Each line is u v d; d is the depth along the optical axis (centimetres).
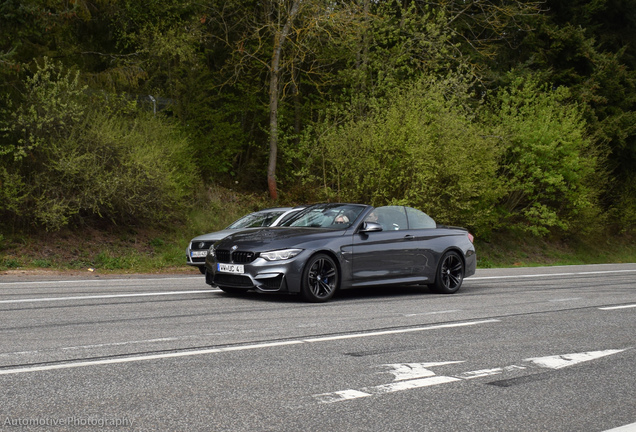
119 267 1667
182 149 2152
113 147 1836
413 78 2719
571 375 535
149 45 2288
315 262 952
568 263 2791
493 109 2927
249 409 418
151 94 2375
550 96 2917
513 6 2975
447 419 409
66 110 1741
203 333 681
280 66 2588
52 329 691
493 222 2711
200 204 2245
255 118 2762
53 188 1739
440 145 2219
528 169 2716
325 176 2336
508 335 712
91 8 2120
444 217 2228
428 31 2667
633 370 557
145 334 670
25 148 1747
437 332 719
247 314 823
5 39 1670
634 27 3788
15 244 1677
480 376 522
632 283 1408
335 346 627
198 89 2527
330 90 2738
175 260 1778
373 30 2645
